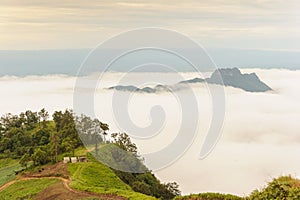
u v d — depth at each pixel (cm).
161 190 3750
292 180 1792
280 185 1738
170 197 3569
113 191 3934
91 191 4197
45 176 6116
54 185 4984
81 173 5066
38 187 5547
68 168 5884
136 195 3666
